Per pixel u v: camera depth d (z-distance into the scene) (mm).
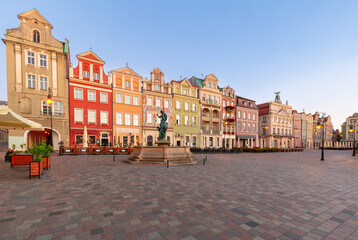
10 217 4090
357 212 4738
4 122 10328
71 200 5258
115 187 6715
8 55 22047
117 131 28969
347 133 77375
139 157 13531
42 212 4383
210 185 7250
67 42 25875
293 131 59344
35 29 23656
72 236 3336
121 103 29531
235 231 3648
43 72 23906
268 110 52812
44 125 23578
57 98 24453
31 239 3209
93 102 27125
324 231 3736
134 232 3520
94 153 21188
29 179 7816
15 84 22203
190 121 37625
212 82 41375
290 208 4945
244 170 11258
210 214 4445
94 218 4102
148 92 32375
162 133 15141
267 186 7258
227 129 43625
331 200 5648
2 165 11312
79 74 26281
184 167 11930
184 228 3719
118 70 29547
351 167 13633
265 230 3719
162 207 4832
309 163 16078
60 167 11188
